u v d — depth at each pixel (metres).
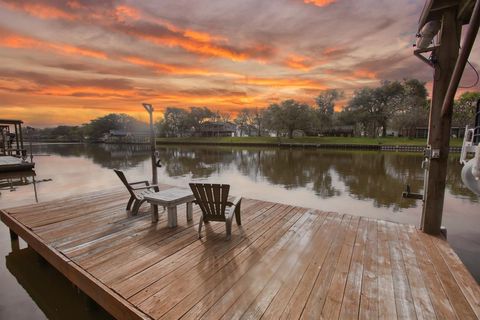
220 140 47.09
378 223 3.36
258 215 3.73
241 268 2.17
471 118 30.12
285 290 1.84
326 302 1.70
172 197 3.26
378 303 1.70
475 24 1.67
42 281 2.93
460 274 2.08
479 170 2.15
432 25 2.59
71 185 8.97
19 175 11.21
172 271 2.11
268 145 39.16
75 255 2.40
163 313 1.57
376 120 41.53
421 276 2.05
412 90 39.19
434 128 2.84
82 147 39.66
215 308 1.63
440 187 2.89
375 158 20.08
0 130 15.86
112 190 5.29
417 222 5.16
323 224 3.33
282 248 2.59
